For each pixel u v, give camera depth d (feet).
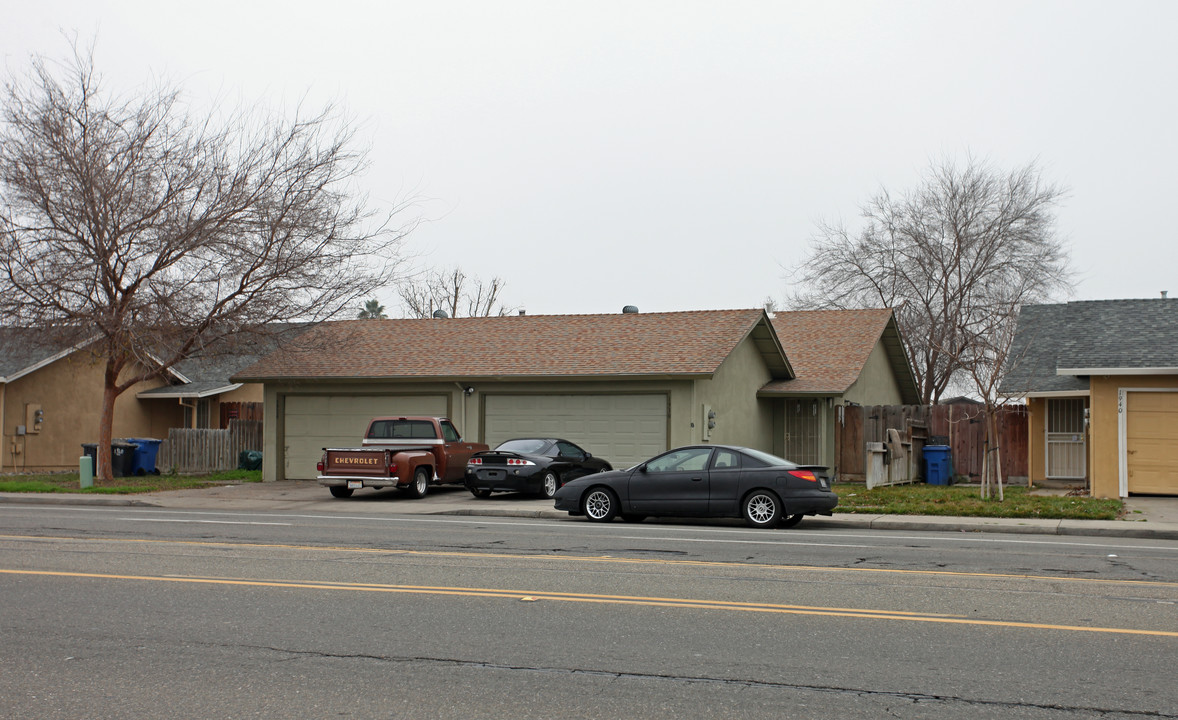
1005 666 22.81
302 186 86.79
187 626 26.99
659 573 35.91
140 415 120.57
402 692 20.80
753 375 93.61
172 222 82.23
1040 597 31.17
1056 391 79.87
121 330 80.59
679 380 81.41
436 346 93.91
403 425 79.87
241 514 63.77
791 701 20.17
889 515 60.59
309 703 20.06
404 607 29.48
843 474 94.63
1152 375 69.77
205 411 126.52
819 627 26.78
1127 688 21.09
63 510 66.08
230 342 85.76
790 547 44.14
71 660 23.41
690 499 57.26
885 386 115.75
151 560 39.04
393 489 83.20
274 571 36.22
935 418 91.66
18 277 80.79
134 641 25.30
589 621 27.55
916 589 32.58
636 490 58.54
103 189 80.07
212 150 84.79
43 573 35.60
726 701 20.17
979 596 31.30
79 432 111.04
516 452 75.56
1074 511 59.47
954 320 134.62
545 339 92.17
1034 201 134.21
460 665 22.91
